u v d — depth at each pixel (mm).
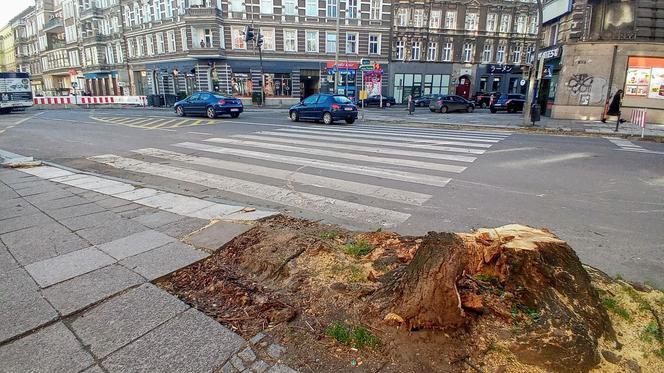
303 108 18891
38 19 66500
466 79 44250
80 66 54469
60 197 5992
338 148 10781
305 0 37812
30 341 2492
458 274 2486
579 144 12023
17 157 9664
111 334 2557
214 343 2469
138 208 5379
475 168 8258
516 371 2215
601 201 5988
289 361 2318
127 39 44906
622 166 8570
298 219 4836
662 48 18484
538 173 7828
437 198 6109
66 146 11617
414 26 41625
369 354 2344
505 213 5414
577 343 2326
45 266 3484
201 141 12180
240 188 6805
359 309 2717
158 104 34438
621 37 18875
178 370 2254
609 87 19375
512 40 43906
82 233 4328
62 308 2832
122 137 13328
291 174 7777
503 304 2611
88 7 51062
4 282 3205
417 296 2475
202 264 3545
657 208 5672
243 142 11914
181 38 38000
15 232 4371
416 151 10320
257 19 36938
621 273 3711
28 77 28406
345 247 3713
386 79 41625
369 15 39438
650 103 19094
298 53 38438
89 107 34375
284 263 3393
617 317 2686
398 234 4480
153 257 3652
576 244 4398
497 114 27609
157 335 2547
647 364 2295
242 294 3014
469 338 2418
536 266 2674
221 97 21234
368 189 6645
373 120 20391
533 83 17484
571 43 19844
